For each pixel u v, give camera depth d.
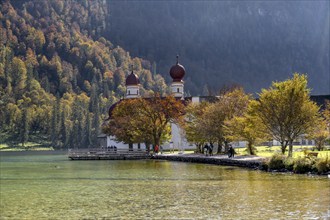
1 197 54.38
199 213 42.50
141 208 45.66
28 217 42.34
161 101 149.88
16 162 138.62
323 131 104.25
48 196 54.81
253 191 54.28
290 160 76.75
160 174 81.06
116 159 145.50
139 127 149.75
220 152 123.25
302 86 87.56
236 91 116.06
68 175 84.06
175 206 46.22
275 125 89.81
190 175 76.75
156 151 148.25
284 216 40.34
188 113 133.38
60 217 42.16
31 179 76.75
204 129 116.44
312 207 43.75
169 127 158.12
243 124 100.12
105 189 60.78
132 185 64.62
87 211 44.66
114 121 160.50
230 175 74.00
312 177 66.25
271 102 88.12
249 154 109.31
